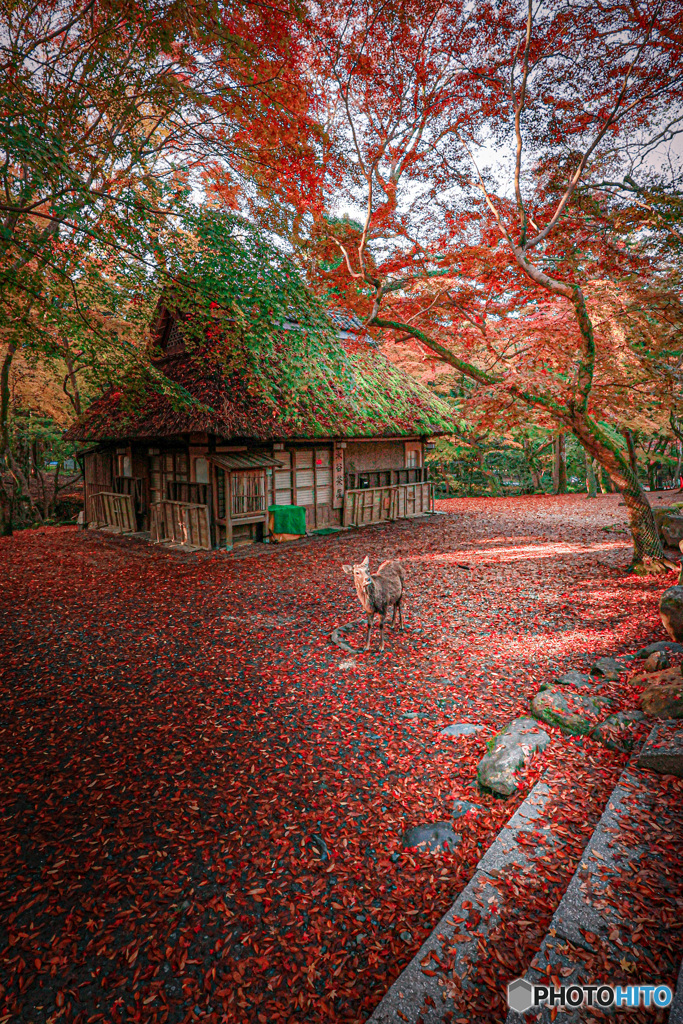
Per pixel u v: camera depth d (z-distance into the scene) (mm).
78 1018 2604
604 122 7973
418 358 17891
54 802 4188
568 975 2400
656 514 12078
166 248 8180
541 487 28984
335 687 5949
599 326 9164
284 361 12445
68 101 6906
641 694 4941
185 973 2832
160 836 3822
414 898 3242
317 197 9531
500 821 3830
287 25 7426
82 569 11336
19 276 7430
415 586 9562
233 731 5145
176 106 7953
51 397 18969
